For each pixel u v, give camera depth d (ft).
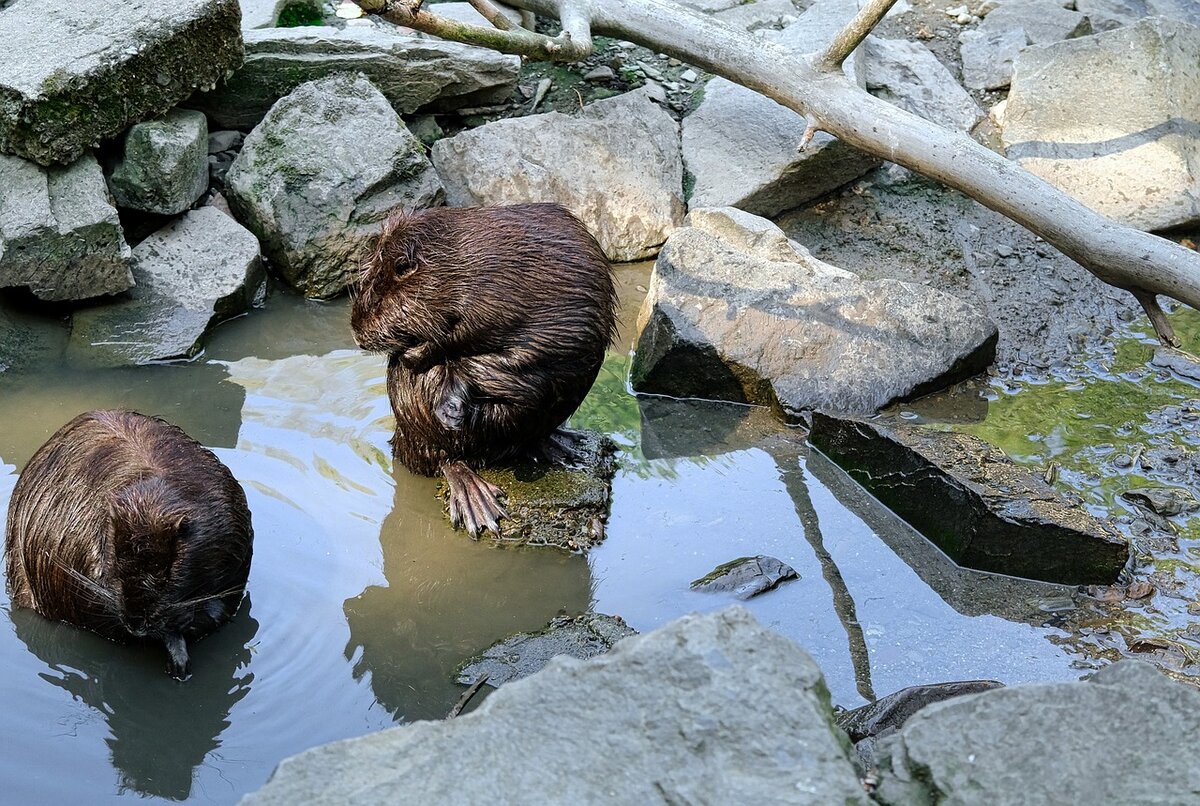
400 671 10.21
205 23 12.77
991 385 12.25
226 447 11.55
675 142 13.83
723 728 8.21
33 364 12.23
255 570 10.71
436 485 11.41
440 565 10.84
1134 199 13.38
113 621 10.19
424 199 13.21
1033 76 14.11
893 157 12.92
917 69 14.49
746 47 13.35
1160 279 11.92
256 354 12.44
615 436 11.87
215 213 12.96
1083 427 11.84
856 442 11.48
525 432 11.32
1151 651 10.21
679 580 10.75
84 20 12.80
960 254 13.30
